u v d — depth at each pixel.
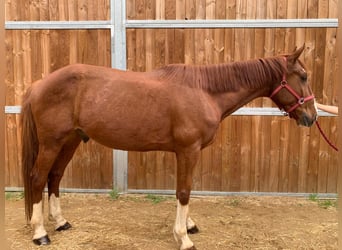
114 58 3.75
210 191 3.93
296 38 3.64
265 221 3.35
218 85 2.71
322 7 3.60
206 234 3.05
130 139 2.66
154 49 3.73
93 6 3.72
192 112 2.57
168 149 2.73
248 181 3.89
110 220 3.33
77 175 3.98
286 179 3.87
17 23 3.76
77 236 2.96
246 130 3.80
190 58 3.72
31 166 2.80
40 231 2.81
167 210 3.60
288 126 3.77
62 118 2.69
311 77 3.69
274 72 2.70
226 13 3.66
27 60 3.83
